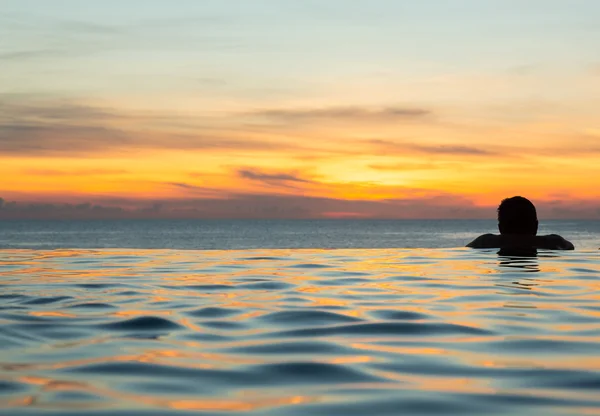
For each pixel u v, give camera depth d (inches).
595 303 194.5
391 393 98.9
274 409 90.4
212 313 175.8
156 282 257.8
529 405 92.4
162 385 103.1
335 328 154.0
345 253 443.2
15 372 110.9
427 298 207.5
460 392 99.4
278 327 155.3
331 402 94.1
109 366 115.5
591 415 87.6
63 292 223.0
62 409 89.4
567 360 120.7
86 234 3425.2
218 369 113.8
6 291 225.5
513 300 201.8
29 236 3009.4
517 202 414.3
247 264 350.3
